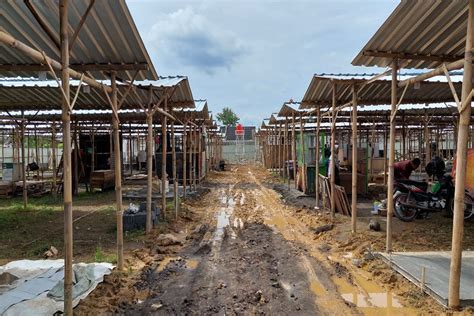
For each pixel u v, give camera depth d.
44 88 7.01
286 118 14.27
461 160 3.50
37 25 3.86
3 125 14.81
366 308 3.77
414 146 24.42
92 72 5.17
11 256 5.57
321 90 8.07
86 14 3.35
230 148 38.31
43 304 3.57
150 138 6.82
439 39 4.71
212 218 8.77
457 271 3.52
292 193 12.12
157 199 10.70
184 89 7.92
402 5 3.94
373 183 13.91
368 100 8.39
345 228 6.90
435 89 7.50
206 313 3.69
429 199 7.52
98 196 12.12
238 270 4.96
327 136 19.41
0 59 4.61
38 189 13.56
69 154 3.23
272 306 3.84
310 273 4.81
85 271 4.43
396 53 5.09
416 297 3.93
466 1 3.77
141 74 5.36
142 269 4.93
